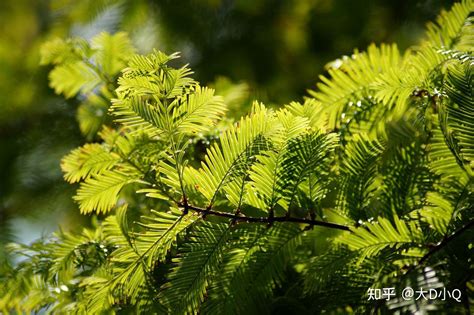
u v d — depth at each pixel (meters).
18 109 1.52
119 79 1.14
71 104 1.49
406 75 1.20
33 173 1.47
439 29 1.26
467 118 1.14
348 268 1.16
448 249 1.13
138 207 1.26
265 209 1.16
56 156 1.47
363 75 1.26
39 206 1.45
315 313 1.16
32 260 1.22
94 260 1.20
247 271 1.17
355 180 1.18
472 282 1.12
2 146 1.50
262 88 1.55
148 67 1.14
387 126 1.25
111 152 1.18
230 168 1.15
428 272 1.11
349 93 1.25
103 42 1.35
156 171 1.16
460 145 1.14
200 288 1.14
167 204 1.24
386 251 1.14
